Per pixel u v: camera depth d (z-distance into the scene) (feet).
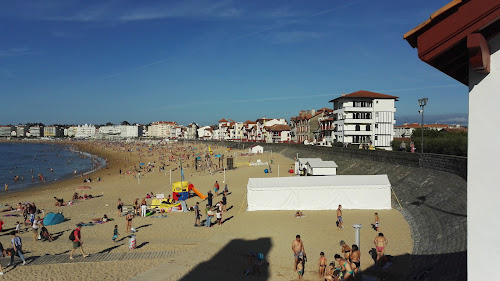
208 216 83.51
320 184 95.45
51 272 54.34
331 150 195.62
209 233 77.51
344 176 98.84
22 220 104.83
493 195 14.07
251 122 574.15
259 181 99.25
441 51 13.94
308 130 327.26
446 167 90.12
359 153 157.28
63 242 74.90
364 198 93.50
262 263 55.26
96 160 395.34
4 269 56.13
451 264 42.93
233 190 142.20
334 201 94.43
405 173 110.83
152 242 71.67
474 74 14.48
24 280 51.34
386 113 235.81
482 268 14.38
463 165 81.30
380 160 135.95
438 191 83.25
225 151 418.31
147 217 99.66
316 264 56.08
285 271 53.52
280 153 310.45
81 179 226.99
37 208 123.44
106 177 232.94
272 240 69.36
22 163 360.69
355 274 45.75
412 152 115.55
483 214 14.33
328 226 78.07
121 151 542.57
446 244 52.85
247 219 87.76
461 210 64.95
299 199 95.25
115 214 107.65
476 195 14.46
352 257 46.39
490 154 14.12
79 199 142.82
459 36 13.39
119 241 73.61
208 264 56.29
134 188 172.24
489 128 14.14
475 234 14.49
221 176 190.29
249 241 69.05
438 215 70.33
